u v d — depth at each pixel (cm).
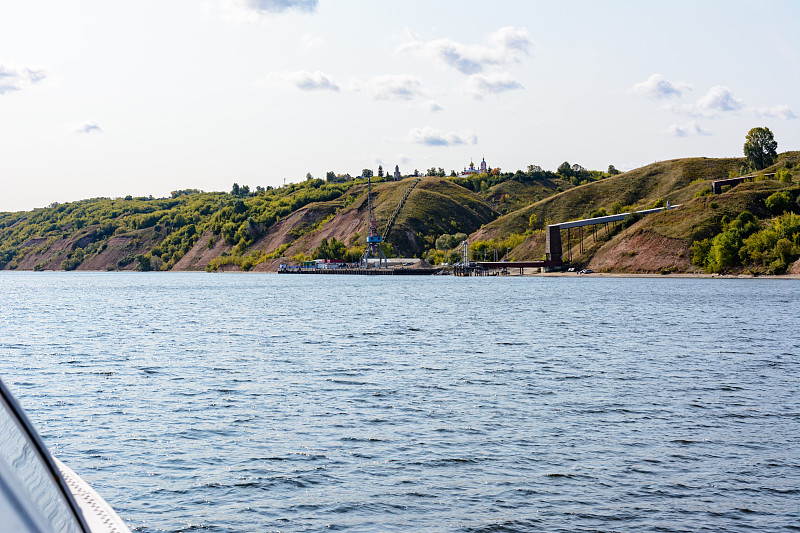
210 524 1973
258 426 3028
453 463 2511
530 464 2505
